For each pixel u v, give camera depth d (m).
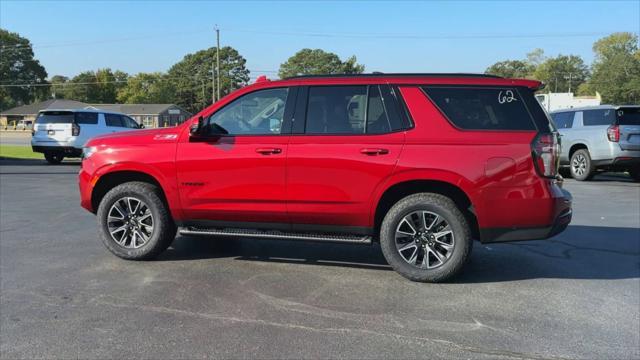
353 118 5.09
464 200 5.05
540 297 4.66
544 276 5.29
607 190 11.84
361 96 5.11
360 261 5.77
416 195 5.00
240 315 4.18
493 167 4.77
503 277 5.25
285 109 5.22
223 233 5.41
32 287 4.81
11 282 4.95
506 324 4.05
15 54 105.69
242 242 6.61
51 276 5.14
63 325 3.96
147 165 5.43
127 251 5.64
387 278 5.16
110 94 119.75
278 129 5.22
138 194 5.56
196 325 3.97
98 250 6.14
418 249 5.03
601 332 3.92
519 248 6.44
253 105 5.31
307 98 5.20
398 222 4.99
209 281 5.01
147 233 5.66
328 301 4.50
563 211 4.93
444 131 4.88
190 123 5.44
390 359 3.46
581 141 13.60
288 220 5.21
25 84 106.12
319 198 5.05
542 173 4.78
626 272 5.45
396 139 4.93
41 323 4.00
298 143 5.08
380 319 4.12
